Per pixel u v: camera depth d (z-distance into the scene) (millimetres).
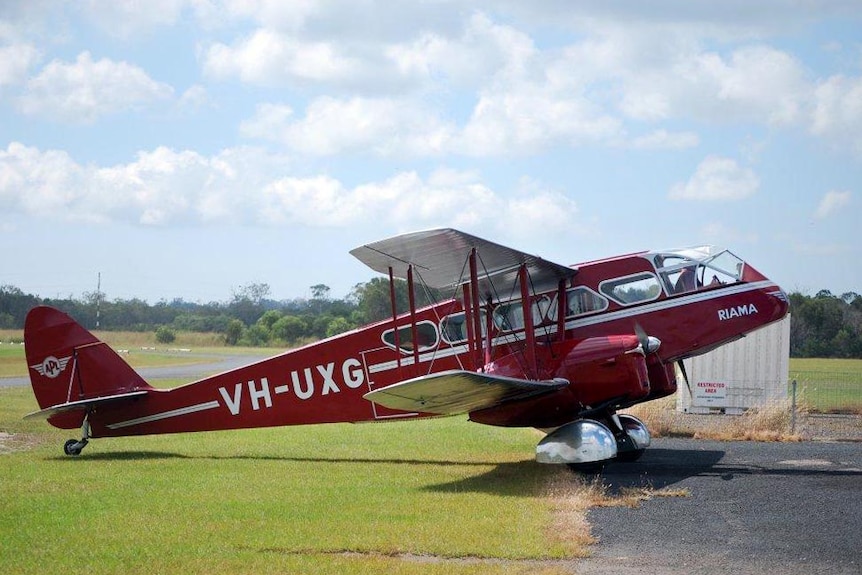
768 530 8695
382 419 14289
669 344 13047
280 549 7988
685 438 17297
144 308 124438
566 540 8203
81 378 15086
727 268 13359
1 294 108938
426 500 10242
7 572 7285
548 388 11930
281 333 91062
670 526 8883
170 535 8508
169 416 15078
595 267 13375
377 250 11812
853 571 7223
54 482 11648
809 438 17125
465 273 13086
